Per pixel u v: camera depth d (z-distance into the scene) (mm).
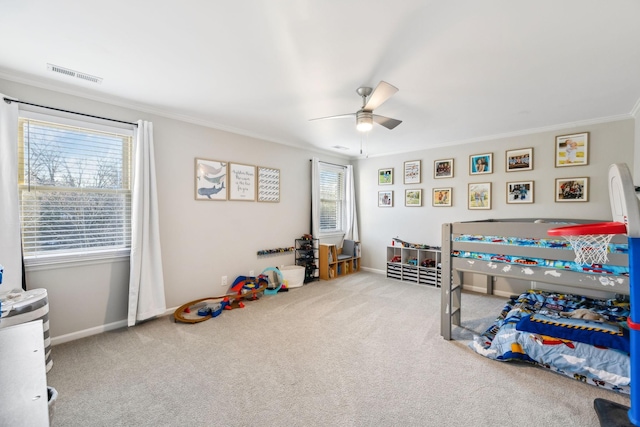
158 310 3076
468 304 3668
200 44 1932
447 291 2645
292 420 1640
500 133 4043
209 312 3236
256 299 3830
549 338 2115
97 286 2816
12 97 2375
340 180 5797
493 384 1972
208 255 3688
